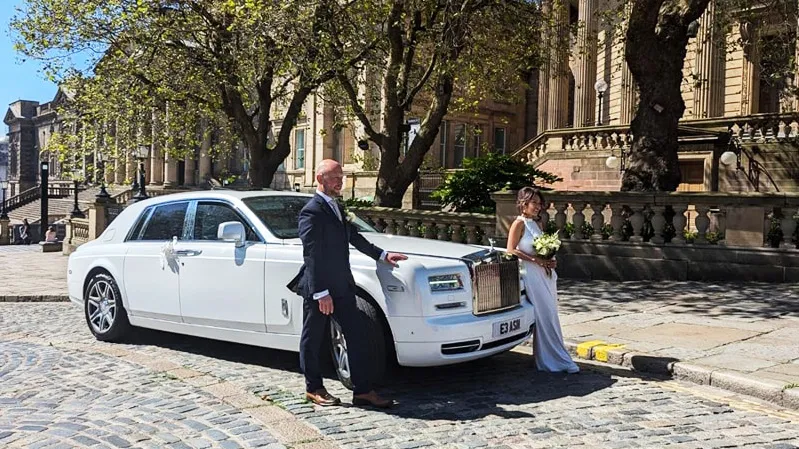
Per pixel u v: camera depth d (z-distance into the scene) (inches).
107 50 679.7
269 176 715.4
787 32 694.5
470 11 613.9
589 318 363.9
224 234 267.4
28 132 3228.3
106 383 256.1
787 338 307.4
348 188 1191.6
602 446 186.5
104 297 335.6
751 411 220.7
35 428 204.5
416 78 770.8
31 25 639.1
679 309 385.1
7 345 332.2
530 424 206.1
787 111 899.4
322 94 809.5
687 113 1115.9
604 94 1243.8
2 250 1170.0
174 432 199.2
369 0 597.0
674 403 229.0
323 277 213.8
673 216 504.1
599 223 528.7
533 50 729.0
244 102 765.3
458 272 238.1
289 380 259.4
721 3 696.4
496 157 700.0
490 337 239.9
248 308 270.1
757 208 467.2
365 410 221.1
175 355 304.8
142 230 325.7
